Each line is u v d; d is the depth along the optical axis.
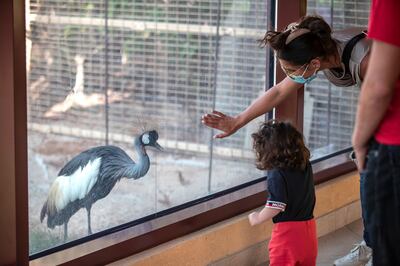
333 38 3.06
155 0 3.32
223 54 3.71
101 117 3.18
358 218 4.59
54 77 2.97
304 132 4.35
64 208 3.09
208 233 3.57
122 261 3.22
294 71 3.07
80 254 3.09
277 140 3.33
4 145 2.77
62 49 2.98
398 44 2.01
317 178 4.29
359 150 2.20
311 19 3.04
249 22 3.81
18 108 2.78
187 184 3.64
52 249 3.06
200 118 3.65
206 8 3.56
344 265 3.89
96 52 3.11
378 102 2.06
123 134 3.29
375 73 2.04
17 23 2.73
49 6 2.91
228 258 3.70
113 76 3.20
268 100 3.50
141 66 3.32
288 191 3.34
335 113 4.57
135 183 3.38
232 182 3.89
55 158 3.02
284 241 3.39
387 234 2.20
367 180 2.21
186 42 3.50
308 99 4.33
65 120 3.04
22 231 2.86
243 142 3.91
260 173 4.05
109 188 3.26
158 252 3.33
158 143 3.46
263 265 3.88
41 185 2.98
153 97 3.40
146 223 3.43
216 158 3.78
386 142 2.13
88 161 3.15
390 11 2.00
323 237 4.31
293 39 3.02
